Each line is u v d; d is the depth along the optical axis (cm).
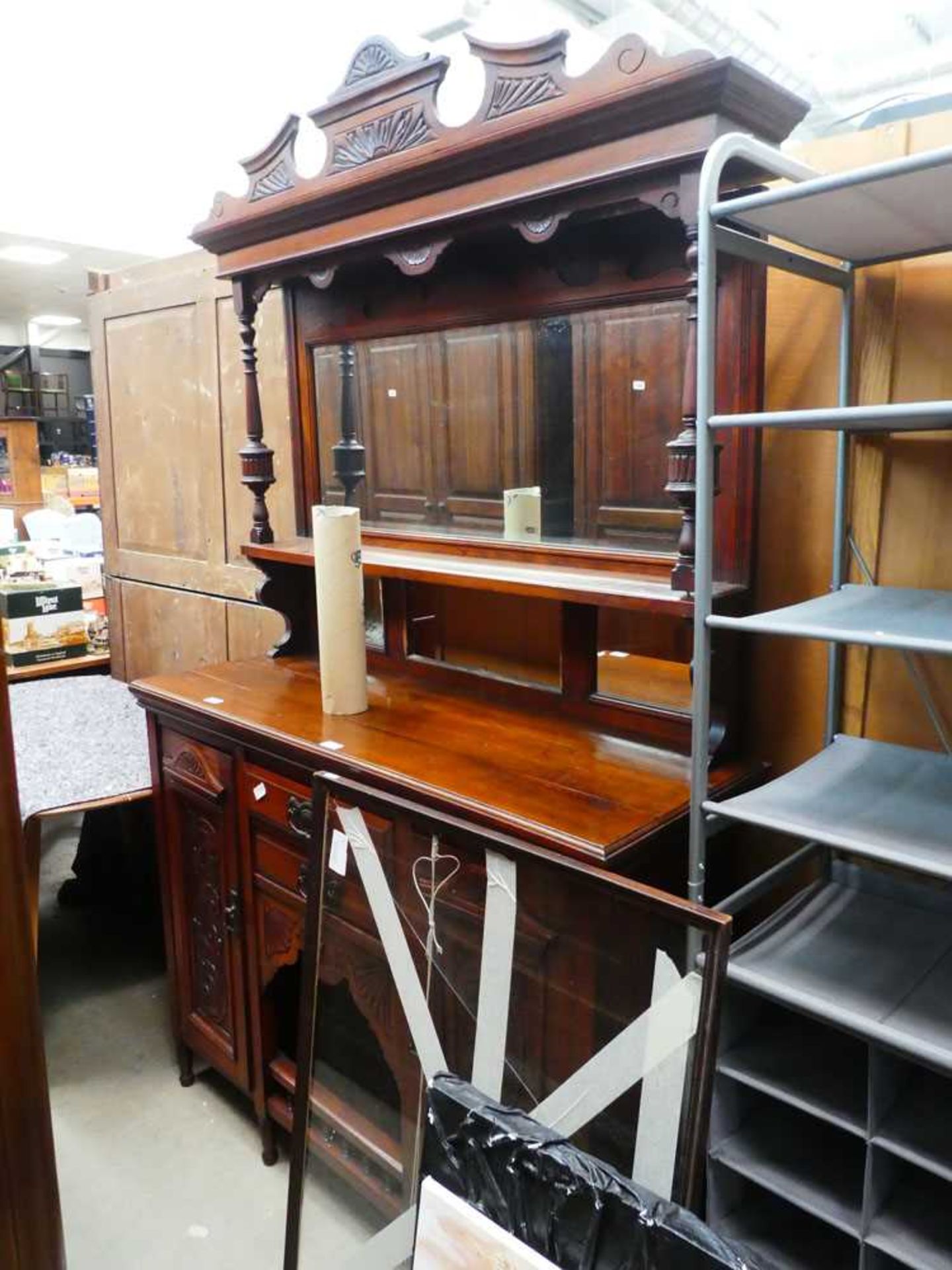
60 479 452
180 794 185
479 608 176
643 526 149
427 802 129
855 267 133
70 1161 181
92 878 283
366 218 152
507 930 117
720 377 134
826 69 274
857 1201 113
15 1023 96
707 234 104
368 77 144
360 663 165
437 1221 108
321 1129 143
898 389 133
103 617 310
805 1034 125
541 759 142
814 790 119
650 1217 91
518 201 130
